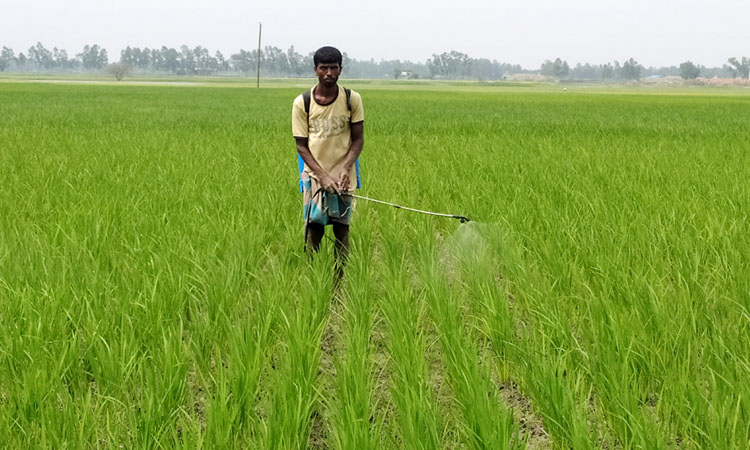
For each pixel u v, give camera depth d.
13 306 4.14
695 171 9.93
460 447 2.99
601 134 18.36
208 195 7.83
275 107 33.69
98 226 5.95
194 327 4.12
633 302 4.30
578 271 5.10
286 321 3.91
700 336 3.95
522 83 195.38
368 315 4.32
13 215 6.91
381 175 10.15
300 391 3.04
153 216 6.64
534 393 3.35
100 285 4.52
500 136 17.44
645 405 3.18
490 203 7.63
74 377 3.52
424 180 9.66
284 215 7.16
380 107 36.38
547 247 5.55
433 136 17.42
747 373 3.32
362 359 3.45
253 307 4.69
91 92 55.66
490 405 2.97
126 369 3.48
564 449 2.97
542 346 3.71
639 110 35.00
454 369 3.52
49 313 3.98
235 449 2.89
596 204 7.24
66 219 6.46
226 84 106.38
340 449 2.80
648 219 6.79
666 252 5.71
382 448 2.84
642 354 3.59
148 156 11.62
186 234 5.93
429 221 6.72
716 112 32.69
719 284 4.75
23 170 9.76
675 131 19.47
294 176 9.76
